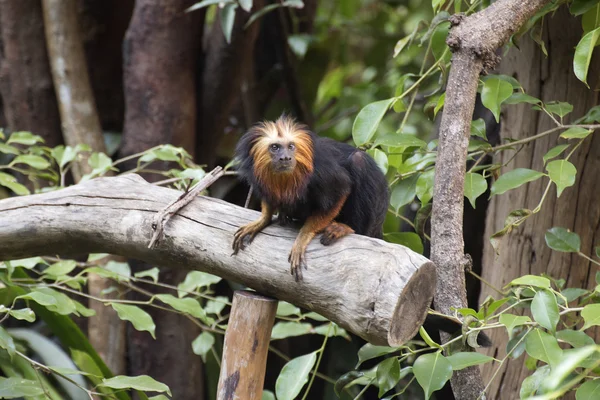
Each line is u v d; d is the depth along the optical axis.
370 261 5.50
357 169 6.93
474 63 6.12
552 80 7.98
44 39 11.37
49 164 9.38
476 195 6.68
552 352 5.34
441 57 7.29
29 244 6.94
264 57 14.02
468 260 6.24
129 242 6.70
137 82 11.00
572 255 7.90
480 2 7.56
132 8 12.31
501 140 8.74
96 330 10.64
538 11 6.99
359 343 11.69
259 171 6.63
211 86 11.49
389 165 8.00
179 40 10.95
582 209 7.84
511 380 8.16
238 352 6.19
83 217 6.81
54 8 11.04
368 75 18.28
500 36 6.17
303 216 6.82
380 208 7.17
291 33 13.27
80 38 11.34
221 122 11.91
